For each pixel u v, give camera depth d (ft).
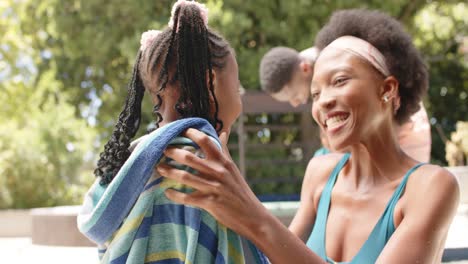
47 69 43.42
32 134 33.32
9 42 42.96
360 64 5.65
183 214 4.38
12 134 33.19
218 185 4.15
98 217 4.31
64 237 21.66
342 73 5.64
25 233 28.32
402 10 39.75
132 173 4.23
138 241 4.33
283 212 14.46
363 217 5.80
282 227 4.37
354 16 5.99
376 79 5.69
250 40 39.11
